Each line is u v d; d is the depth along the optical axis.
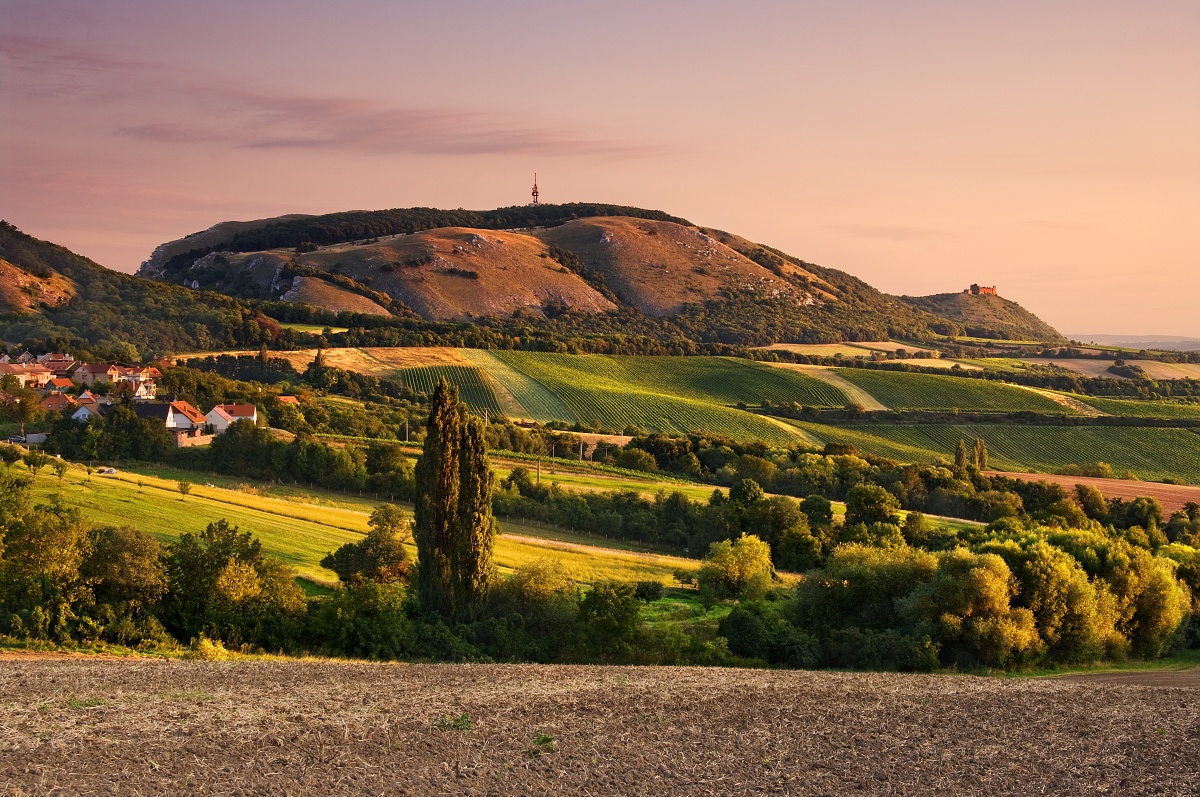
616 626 57.38
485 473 59.84
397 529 80.69
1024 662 56.75
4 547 50.88
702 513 104.50
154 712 29.91
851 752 29.12
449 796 24.00
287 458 120.62
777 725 31.97
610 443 155.25
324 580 67.38
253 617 54.06
